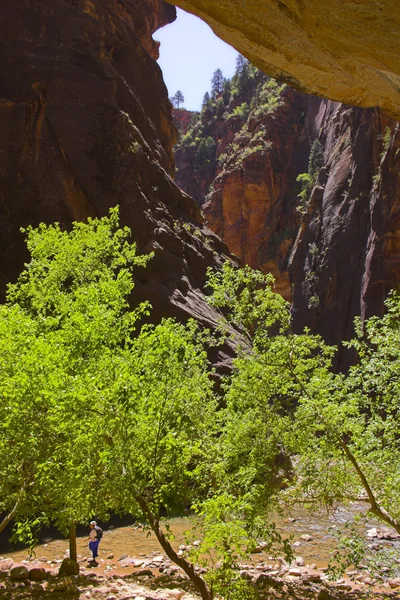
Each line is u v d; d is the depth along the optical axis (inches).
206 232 1622.8
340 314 2049.7
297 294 2412.6
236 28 229.8
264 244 3203.7
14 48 1365.7
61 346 316.5
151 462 292.0
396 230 1807.3
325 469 375.9
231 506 293.4
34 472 320.2
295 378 396.5
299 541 647.8
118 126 1389.0
